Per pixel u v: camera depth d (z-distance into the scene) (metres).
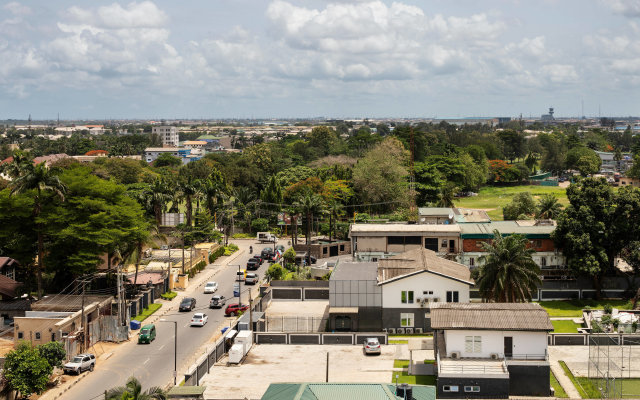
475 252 110.00
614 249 105.06
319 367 71.25
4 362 66.81
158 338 84.88
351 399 50.06
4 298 92.94
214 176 183.38
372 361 73.25
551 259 107.69
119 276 86.62
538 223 116.12
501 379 61.19
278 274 110.38
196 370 66.00
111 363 75.50
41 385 64.94
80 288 94.19
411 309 85.06
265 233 154.88
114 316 84.56
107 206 95.88
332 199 165.25
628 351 74.75
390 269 87.69
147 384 68.38
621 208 102.50
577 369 70.12
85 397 65.19
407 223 131.25
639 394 63.16
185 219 154.62
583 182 105.50
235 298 104.38
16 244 95.62
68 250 94.00
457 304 71.94
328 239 149.50
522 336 65.44
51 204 95.19
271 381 66.81
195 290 109.81
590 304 101.44
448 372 62.09
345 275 88.94
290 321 87.38
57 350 70.69
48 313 79.38
